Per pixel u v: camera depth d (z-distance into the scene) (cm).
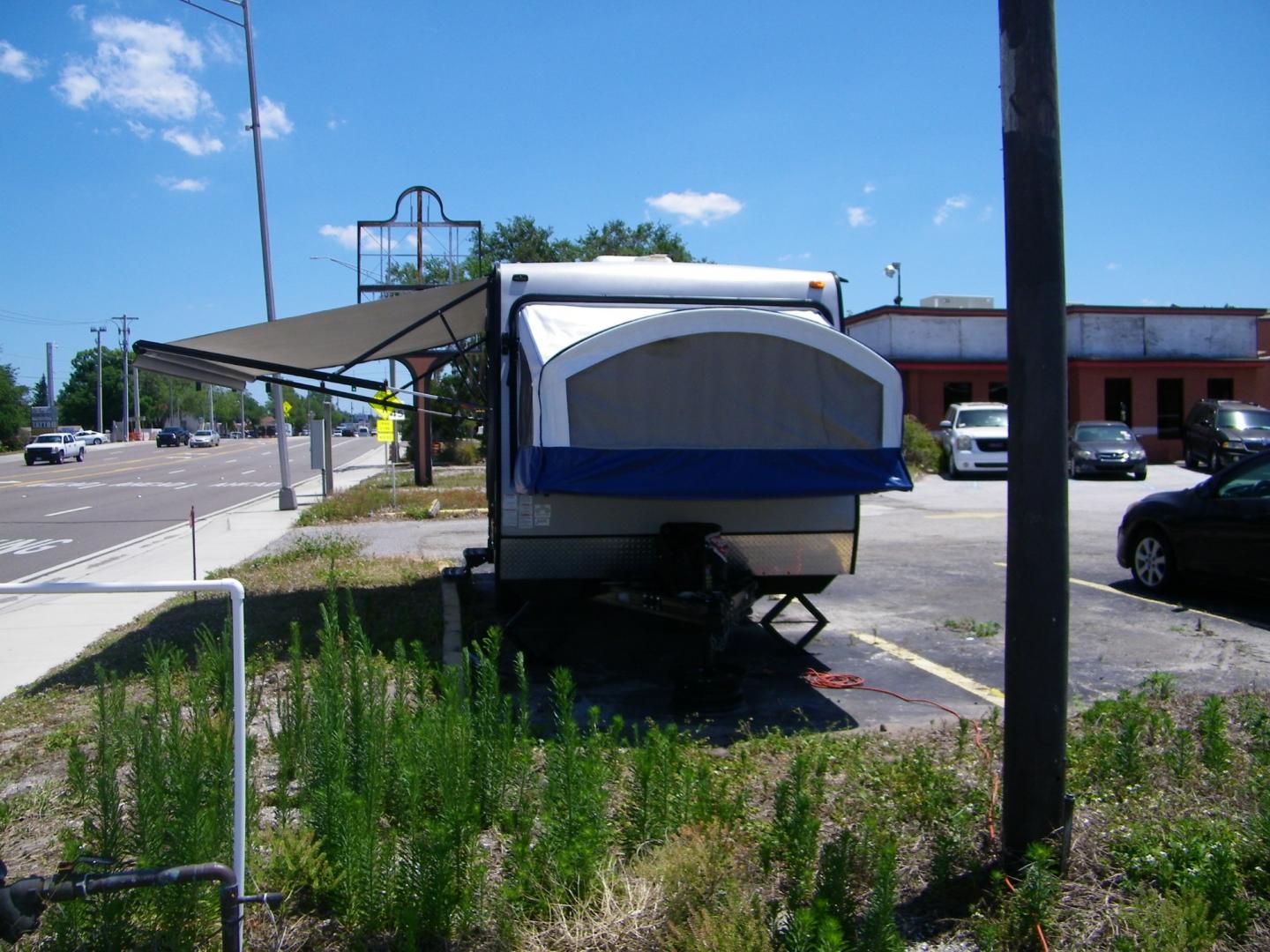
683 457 602
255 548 1530
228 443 9475
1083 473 2384
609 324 638
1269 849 374
